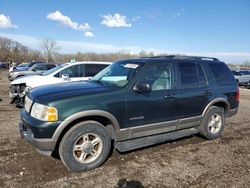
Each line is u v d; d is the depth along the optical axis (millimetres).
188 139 5844
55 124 3805
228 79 6176
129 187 3660
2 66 56656
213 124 5844
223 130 6641
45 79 9000
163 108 4855
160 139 4895
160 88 4863
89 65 9805
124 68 4973
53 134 3812
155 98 4719
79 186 3641
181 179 3918
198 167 4344
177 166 4359
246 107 10586
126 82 4535
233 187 3713
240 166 4426
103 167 4250
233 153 5035
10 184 3639
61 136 3984
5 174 3914
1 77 27031
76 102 3965
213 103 5691
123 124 4402
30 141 3979
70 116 3871
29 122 3934
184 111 5211
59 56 78875
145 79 4664
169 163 4473
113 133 4418
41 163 4305
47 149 3857
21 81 9109
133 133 4570
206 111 5617
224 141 5773
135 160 4555
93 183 3734
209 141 5750
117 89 4383
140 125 4605
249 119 8062
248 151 5176
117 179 3871
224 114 6098
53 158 4496
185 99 5176
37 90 4426
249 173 4164
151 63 4836
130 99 4426
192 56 5785
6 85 17469
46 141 3814
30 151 4777
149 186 3699
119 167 4266
